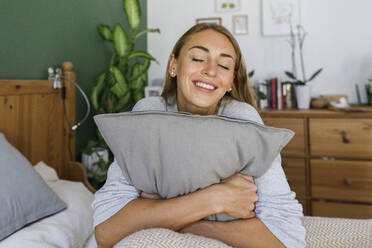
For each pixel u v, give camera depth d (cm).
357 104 223
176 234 49
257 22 249
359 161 185
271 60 247
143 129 60
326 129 192
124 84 175
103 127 64
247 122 60
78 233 94
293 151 199
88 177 163
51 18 153
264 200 63
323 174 193
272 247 57
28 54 137
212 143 58
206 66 70
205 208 58
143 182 62
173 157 58
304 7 238
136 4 184
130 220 60
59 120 151
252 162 61
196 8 263
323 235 76
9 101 121
